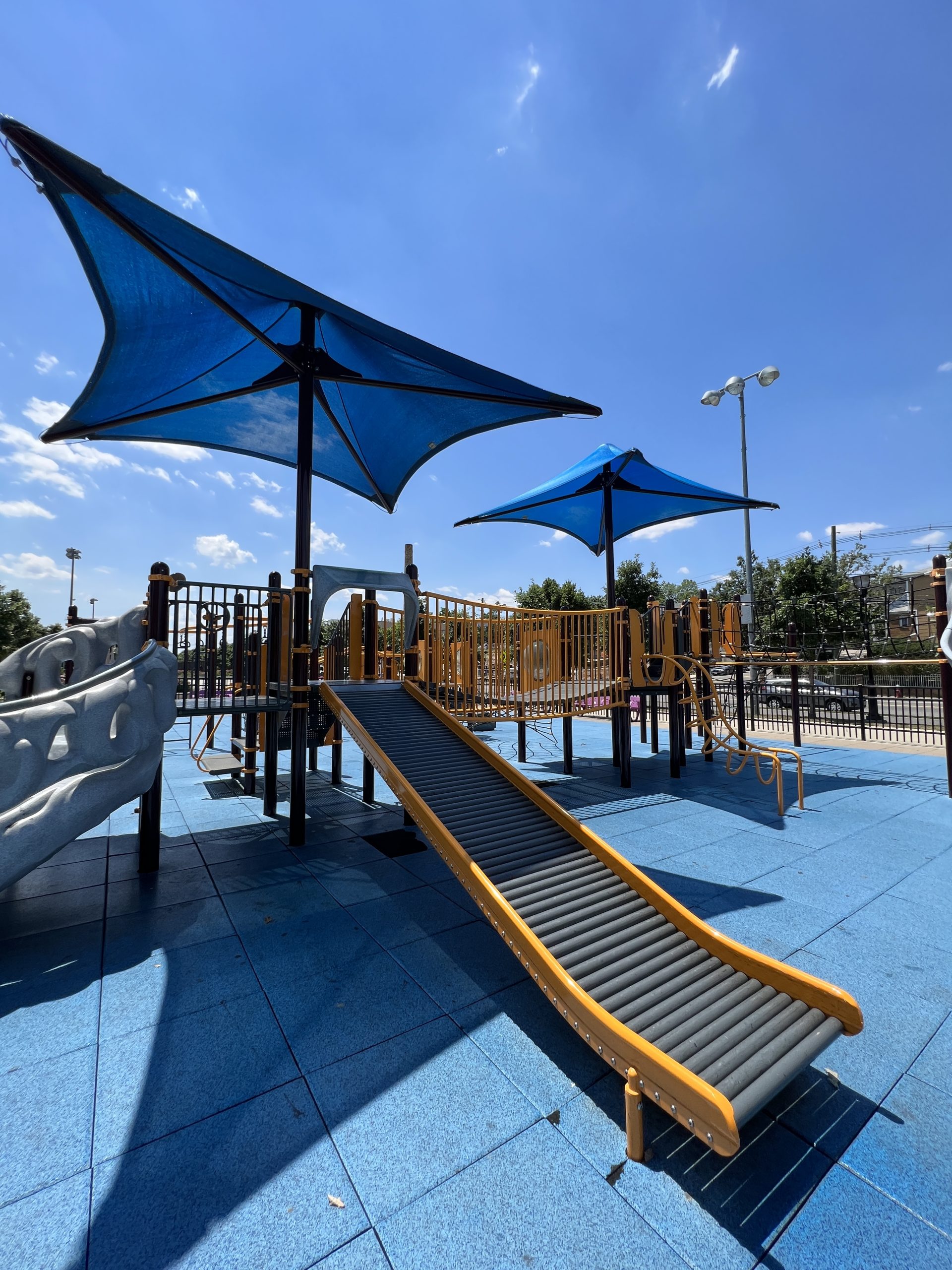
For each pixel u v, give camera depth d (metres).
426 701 6.77
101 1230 1.92
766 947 3.87
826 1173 2.18
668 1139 2.36
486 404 7.45
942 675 8.51
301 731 6.23
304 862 5.71
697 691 9.16
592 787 9.04
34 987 3.45
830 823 6.92
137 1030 3.03
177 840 6.45
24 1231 1.92
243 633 8.04
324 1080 2.67
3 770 3.85
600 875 4.03
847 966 3.64
